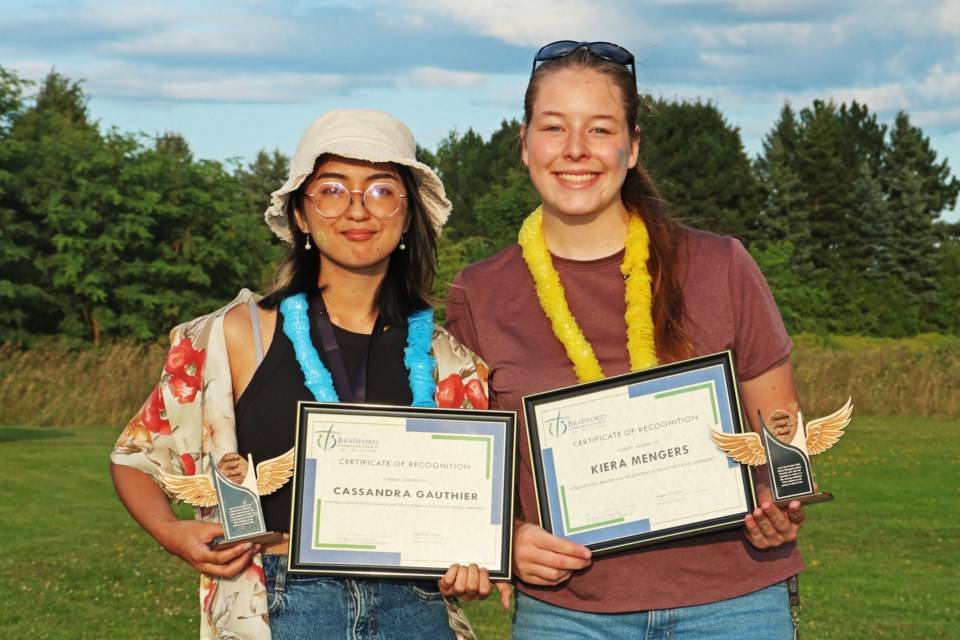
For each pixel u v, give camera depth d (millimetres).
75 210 33281
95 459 15781
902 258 71250
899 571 8766
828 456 16031
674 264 3576
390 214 3451
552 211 3691
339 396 3430
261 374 3426
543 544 3402
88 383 22094
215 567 3178
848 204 72000
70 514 11414
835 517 11156
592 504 3436
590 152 3551
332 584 3301
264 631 3227
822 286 61250
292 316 3463
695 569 3475
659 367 3432
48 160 33969
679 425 3430
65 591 8125
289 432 3393
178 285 35062
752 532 3352
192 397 3389
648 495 3422
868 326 62875
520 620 3715
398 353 3574
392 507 3283
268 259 36250
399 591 3371
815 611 7555
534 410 3480
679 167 55500
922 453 16344
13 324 33312
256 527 3143
